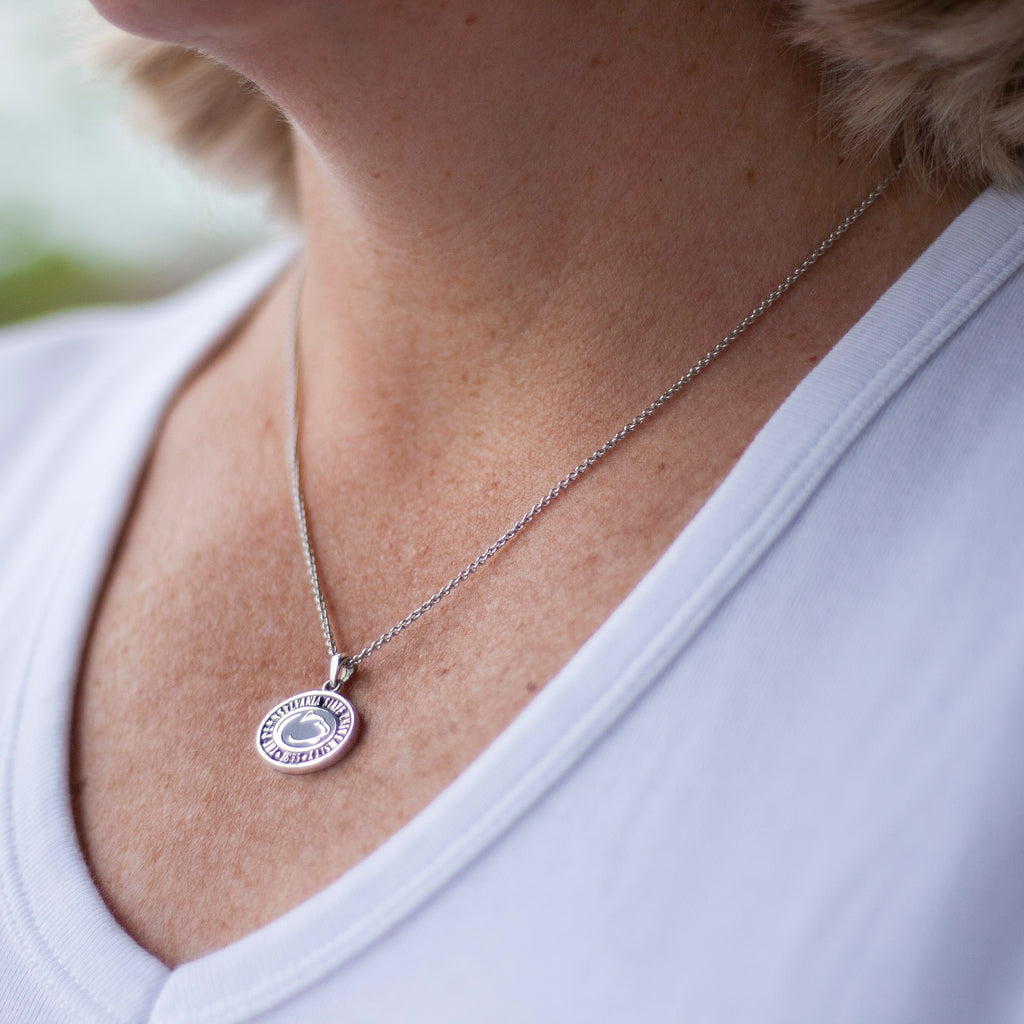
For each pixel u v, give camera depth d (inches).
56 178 34.7
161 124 21.5
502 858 17.4
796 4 18.2
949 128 18.2
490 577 18.6
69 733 19.1
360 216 19.0
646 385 18.6
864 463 17.7
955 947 16.9
